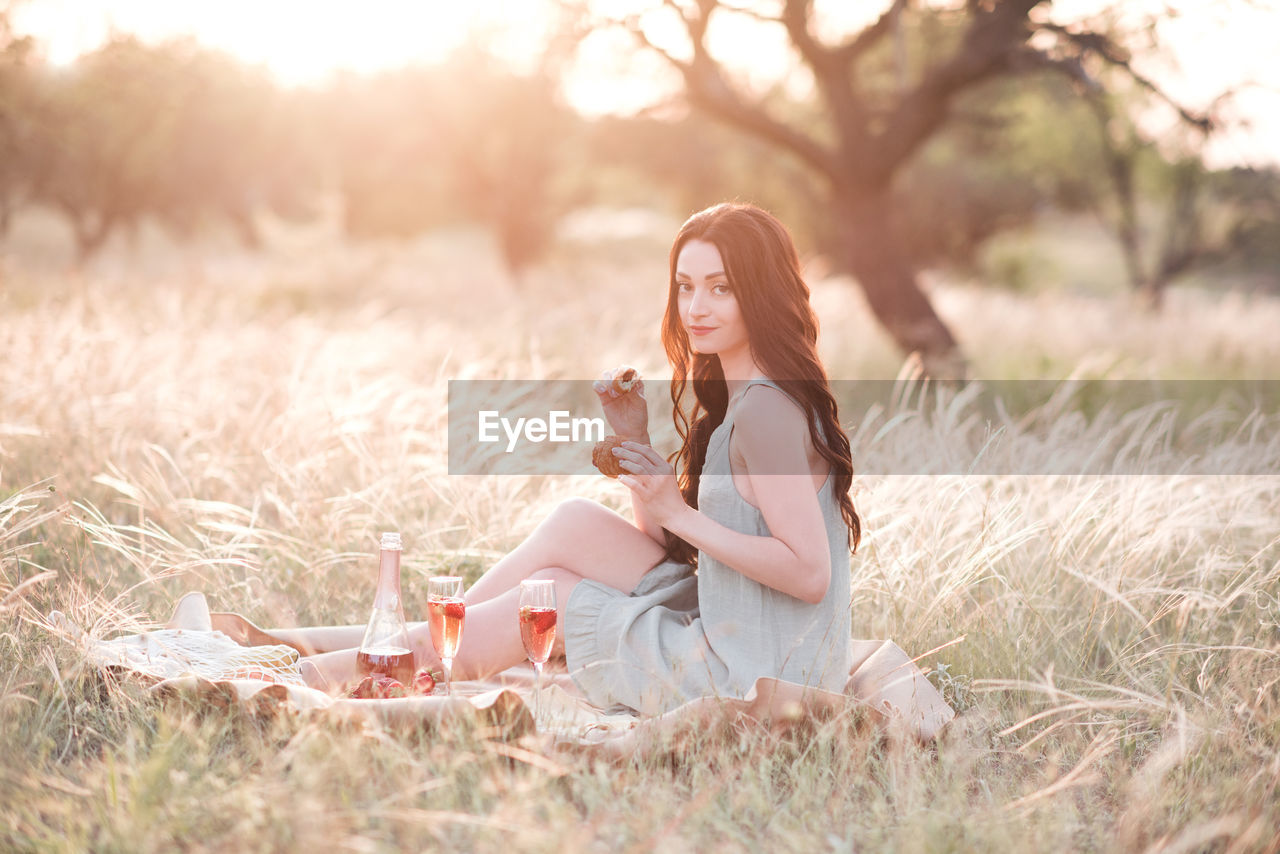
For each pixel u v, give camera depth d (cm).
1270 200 1783
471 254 2939
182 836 219
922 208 2381
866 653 335
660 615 302
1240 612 371
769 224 285
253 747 251
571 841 214
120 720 269
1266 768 266
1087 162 1939
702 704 268
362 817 222
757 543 275
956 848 228
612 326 981
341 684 302
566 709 296
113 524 412
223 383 583
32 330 605
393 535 294
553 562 316
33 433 473
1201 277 2644
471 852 225
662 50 988
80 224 1966
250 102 2028
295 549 409
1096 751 269
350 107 2216
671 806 243
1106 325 1323
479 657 308
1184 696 316
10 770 238
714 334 287
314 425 491
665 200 3288
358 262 1900
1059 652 345
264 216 2417
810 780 257
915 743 282
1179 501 427
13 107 1001
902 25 1038
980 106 1285
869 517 396
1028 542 400
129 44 1008
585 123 2106
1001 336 1256
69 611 313
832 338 1135
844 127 1030
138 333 671
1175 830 247
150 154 1945
